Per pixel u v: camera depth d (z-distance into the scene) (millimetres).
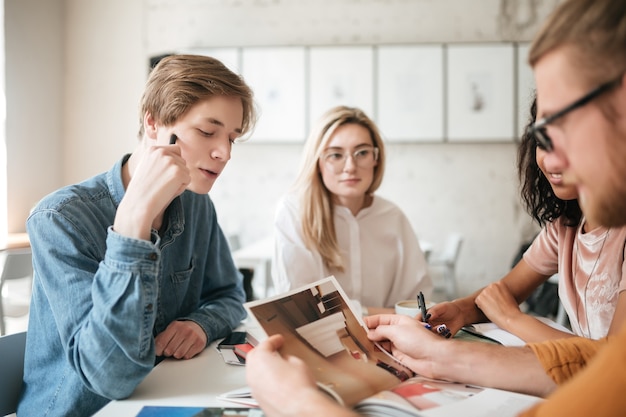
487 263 4375
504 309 1094
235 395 742
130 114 4570
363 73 4262
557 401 459
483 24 4297
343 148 1554
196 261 1207
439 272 4391
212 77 946
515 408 644
